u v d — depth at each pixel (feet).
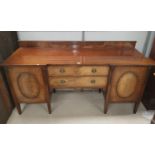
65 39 6.35
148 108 6.16
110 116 5.91
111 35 6.33
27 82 5.08
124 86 5.31
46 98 5.54
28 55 5.24
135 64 4.67
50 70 4.91
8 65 4.50
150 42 6.40
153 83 5.77
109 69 4.91
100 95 7.20
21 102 5.63
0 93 5.17
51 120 5.68
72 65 4.68
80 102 6.70
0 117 5.21
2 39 5.18
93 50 5.90
